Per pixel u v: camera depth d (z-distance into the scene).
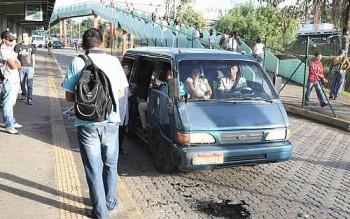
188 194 5.64
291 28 23.33
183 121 5.62
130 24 34.78
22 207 4.56
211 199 5.48
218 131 5.65
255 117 5.94
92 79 4.01
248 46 22.31
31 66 11.32
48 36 81.94
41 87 15.48
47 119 9.60
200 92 6.09
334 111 12.43
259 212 5.10
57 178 5.52
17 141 7.43
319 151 8.14
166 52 6.86
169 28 26.44
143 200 5.39
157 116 6.38
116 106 4.25
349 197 5.67
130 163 6.96
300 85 18.64
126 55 8.81
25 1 18.75
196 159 5.49
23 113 10.20
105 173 4.47
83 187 5.23
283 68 19.69
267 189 5.90
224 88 6.23
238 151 5.66
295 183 6.18
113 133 4.30
